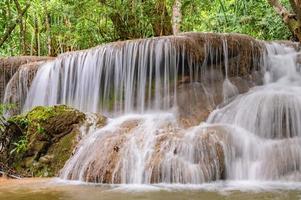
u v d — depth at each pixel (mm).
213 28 13500
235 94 7680
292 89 7484
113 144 5918
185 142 5625
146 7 11719
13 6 13844
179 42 7602
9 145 6758
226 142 5637
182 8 12328
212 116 7039
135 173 5430
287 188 4805
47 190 4926
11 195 4652
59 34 14078
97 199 4328
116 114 7891
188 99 7508
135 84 7863
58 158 6316
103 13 11867
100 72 8125
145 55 7801
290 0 5574
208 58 7742
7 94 9453
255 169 5445
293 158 5434
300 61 8430
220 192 4605
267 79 8211
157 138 5859
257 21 12297
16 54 14789
